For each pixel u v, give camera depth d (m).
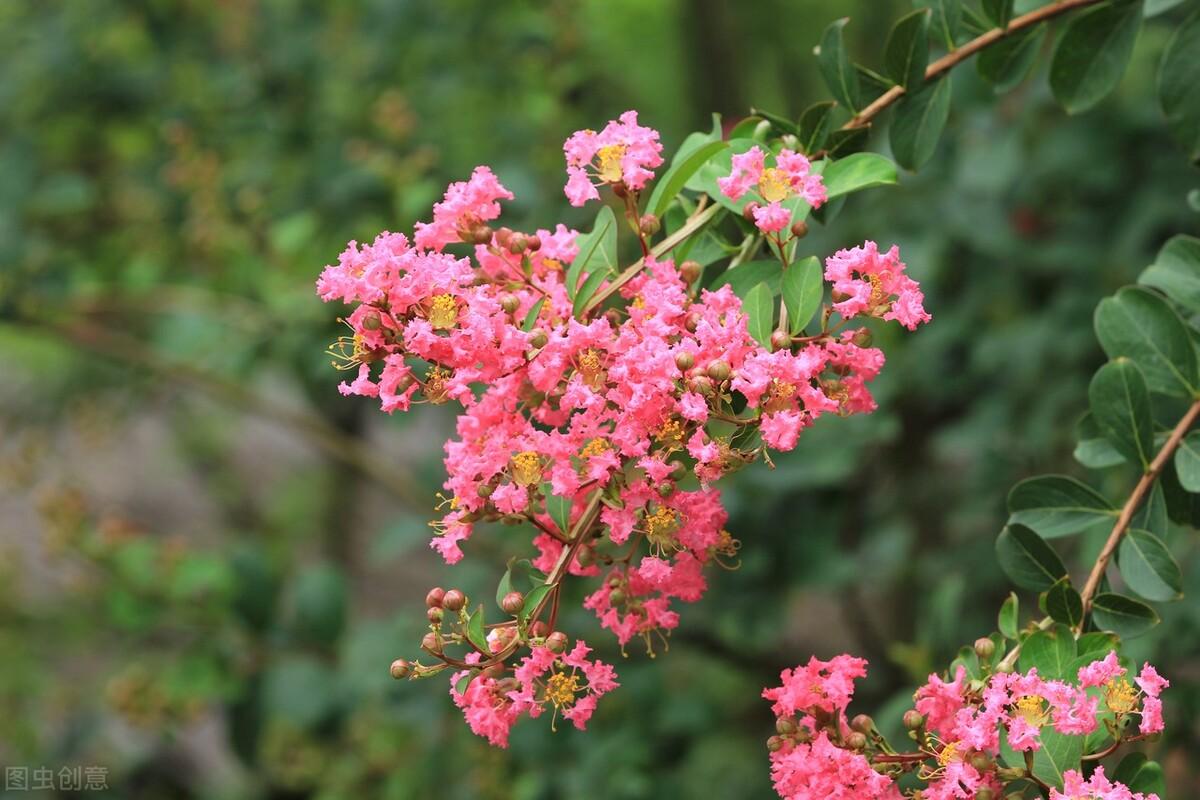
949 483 2.33
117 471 3.93
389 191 2.02
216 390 2.45
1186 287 1.30
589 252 1.21
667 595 1.22
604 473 1.18
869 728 1.20
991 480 2.17
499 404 1.20
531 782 1.87
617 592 1.22
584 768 1.84
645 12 3.39
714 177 1.24
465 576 1.97
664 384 1.17
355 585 3.70
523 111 2.51
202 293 2.22
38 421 2.78
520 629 1.19
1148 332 1.29
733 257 1.27
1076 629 1.23
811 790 1.19
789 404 1.18
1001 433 2.11
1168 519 1.29
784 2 3.70
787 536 1.78
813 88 3.78
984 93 1.51
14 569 2.63
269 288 2.09
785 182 1.21
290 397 4.00
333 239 2.08
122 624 1.98
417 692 1.89
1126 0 1.33
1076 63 1.34
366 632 1.94
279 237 1.94
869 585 2.49
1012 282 2.13
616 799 1.82
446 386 1.19
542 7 2.54
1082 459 1.31
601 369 1.19
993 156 1.98
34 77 2.64
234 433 3.78
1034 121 2.11
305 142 2.36
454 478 1.20
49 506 2.01
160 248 2.41
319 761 2.31
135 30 2.70
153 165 2.48
